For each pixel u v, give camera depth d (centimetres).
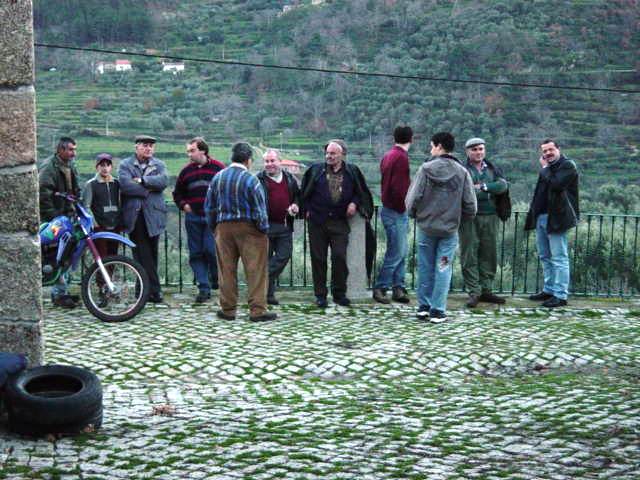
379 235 1728
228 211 827
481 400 561
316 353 720
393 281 952
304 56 9106
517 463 401
